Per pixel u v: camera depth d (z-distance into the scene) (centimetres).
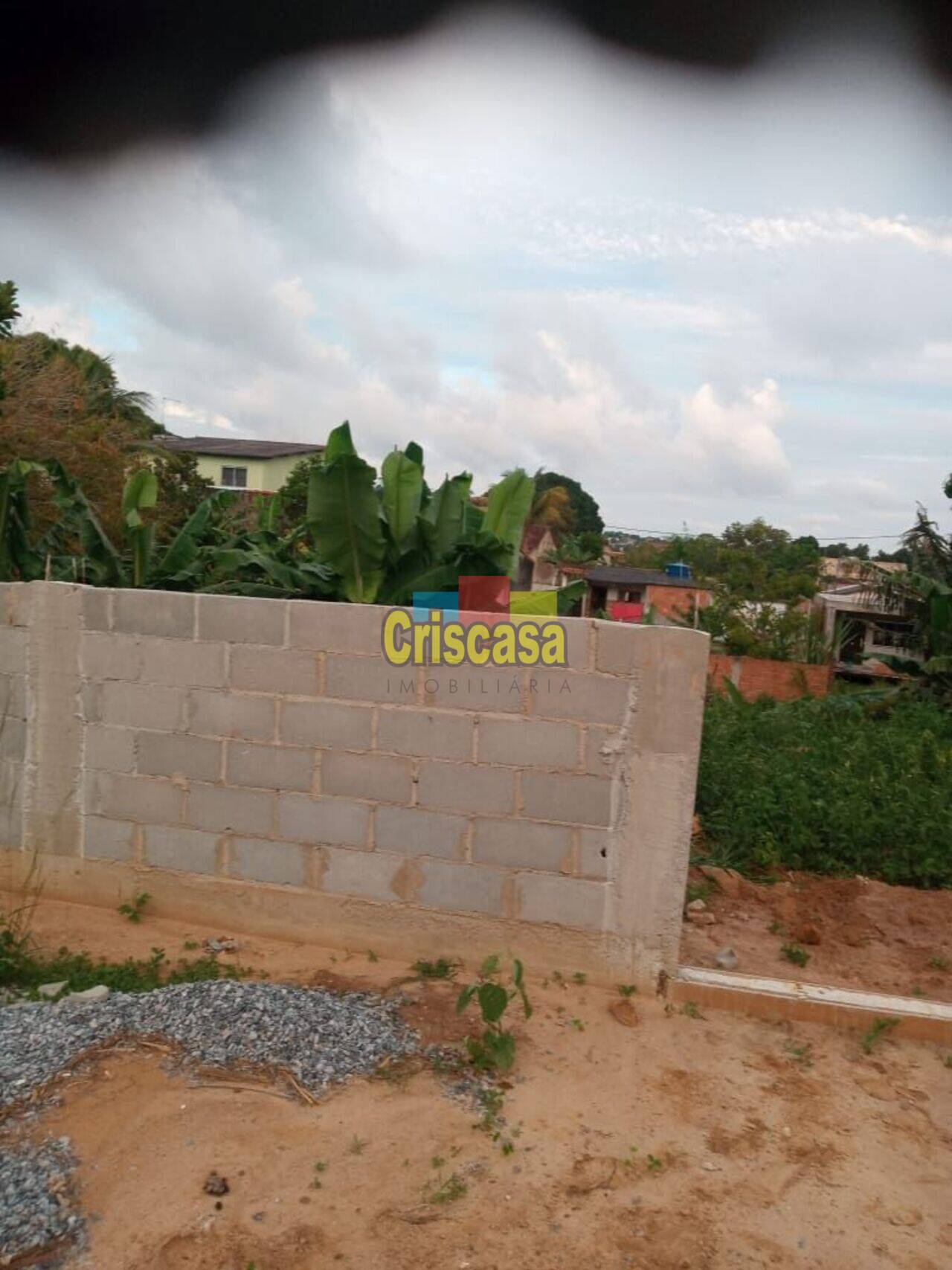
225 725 455
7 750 495
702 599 2845
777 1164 318
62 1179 285
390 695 432
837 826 627
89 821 484
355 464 582
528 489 646
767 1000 412
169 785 468
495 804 425
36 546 770
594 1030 393
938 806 650
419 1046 369
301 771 447
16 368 1440
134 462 1784
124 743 473
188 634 455
